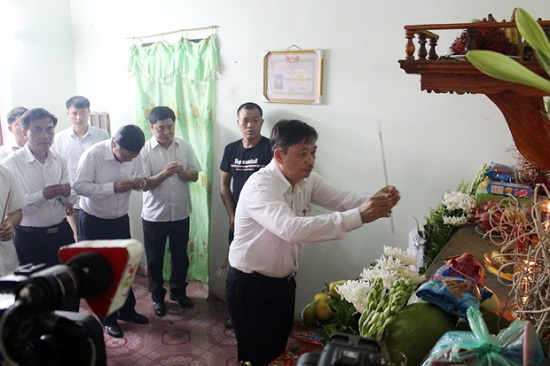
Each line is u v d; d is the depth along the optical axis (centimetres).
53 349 51
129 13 359
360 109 266
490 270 136
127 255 50
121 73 375
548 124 93
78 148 342
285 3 281
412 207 259
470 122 236
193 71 328
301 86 282
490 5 223
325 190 196
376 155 265
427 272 136
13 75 363
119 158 280
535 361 72
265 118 301
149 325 305
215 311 327
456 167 243
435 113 244
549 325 83
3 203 226
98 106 399
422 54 102
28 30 370
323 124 280
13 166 256
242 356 192
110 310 52
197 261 356
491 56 70
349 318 111
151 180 298
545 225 87
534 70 91
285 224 151
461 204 188
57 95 396
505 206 139
